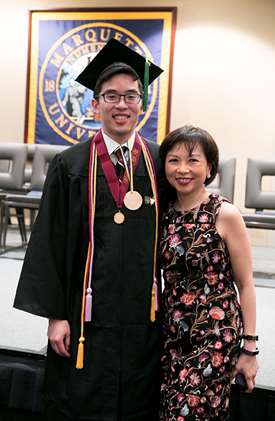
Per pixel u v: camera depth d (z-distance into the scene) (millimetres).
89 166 1635
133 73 1570
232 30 5770
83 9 6059
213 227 1534
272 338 2400
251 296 1558
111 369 1589
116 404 1591
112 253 1587
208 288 1530
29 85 6277
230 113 5844
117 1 6020
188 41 5875
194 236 1536
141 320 1604
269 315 2771
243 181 5859
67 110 6215
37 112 6285
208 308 1517
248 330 1551
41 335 2350
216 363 1479
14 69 6332
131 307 1598
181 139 1549
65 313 1640
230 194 4016
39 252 1611
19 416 2084
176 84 5938
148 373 1606
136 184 1639
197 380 1470
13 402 2045
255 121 5801
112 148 1636
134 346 1597
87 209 1615
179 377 1511
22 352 2115
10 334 2342
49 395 1685
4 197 3949
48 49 6207
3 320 2545
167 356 1596
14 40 6301
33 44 6230
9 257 4062
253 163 4102
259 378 1951
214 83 5852
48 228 1620
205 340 1502
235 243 1532
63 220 1645
